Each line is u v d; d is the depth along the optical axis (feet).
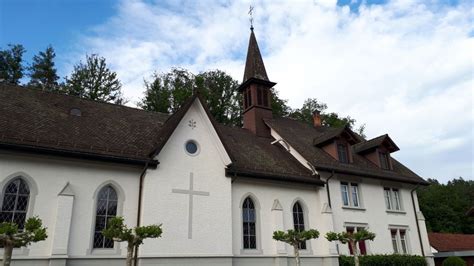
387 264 73.15
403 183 91.35
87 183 53.62
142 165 57.47
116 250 53.06
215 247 59.47
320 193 75.05
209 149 64.69
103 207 54.54
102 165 55.52
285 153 84.48
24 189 49.78
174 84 122.93
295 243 57.47
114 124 65.46
